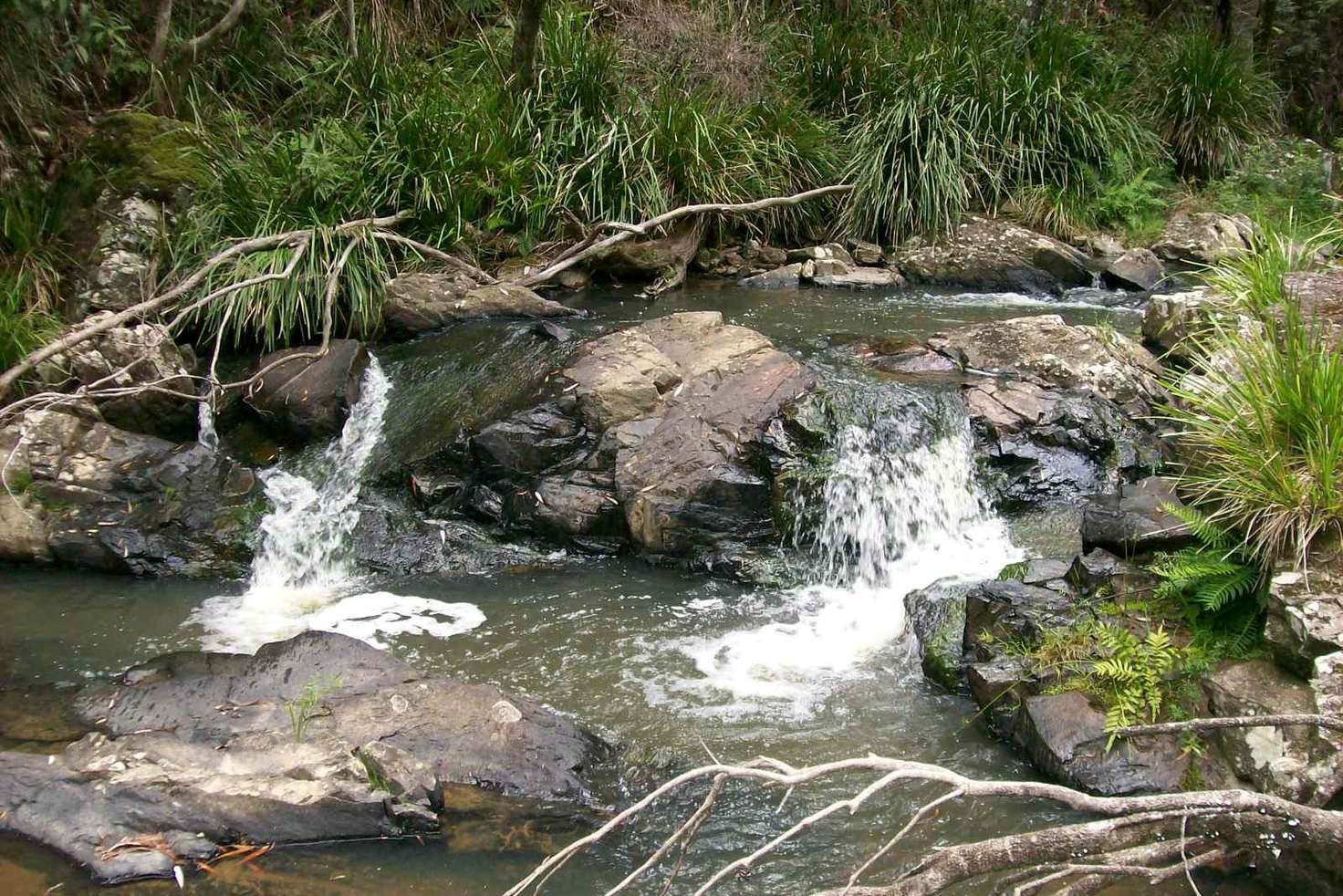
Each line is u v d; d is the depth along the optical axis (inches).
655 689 194.1
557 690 193.5
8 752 161.9
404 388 281.1
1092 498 241.1
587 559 243.9
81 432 250.4
